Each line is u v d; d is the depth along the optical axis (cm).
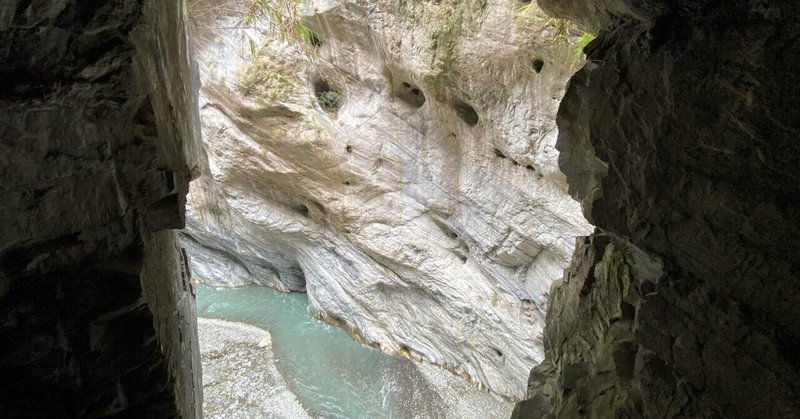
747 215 173
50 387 180
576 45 530
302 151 880
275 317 1148
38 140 159
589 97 238
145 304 192
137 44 173
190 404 286
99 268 179
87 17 154
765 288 173
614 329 275
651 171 207
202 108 927
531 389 367
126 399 198
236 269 1305
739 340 183
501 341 833
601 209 245
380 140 833
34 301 170
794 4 147
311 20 768
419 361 988
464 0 597
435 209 837
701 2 178
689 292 202
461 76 639
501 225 745
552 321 380
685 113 186
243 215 1056
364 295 1016
